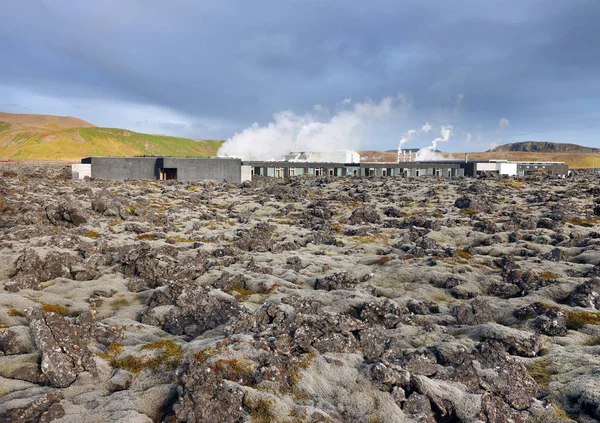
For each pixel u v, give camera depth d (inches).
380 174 6245.1
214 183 4904.0
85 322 950.4
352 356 852.0
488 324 1030.4
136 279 1379.2
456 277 1434.5
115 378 772.6
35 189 3432.6
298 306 1030.4
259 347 811.4
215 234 2231.8
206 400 665.0
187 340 971.3
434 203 3440.0
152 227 2321.6
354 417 703.7
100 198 2721.5
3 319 1012.5
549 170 6998.0
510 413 735.1
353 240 2151.8
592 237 2041.1
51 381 747.4
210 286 1368.1
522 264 1596.9
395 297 1325.0
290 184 4980.3
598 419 713.0
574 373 841.5
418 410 727.7
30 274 1360.7
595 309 1176.2
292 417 671.1
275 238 2199.8
